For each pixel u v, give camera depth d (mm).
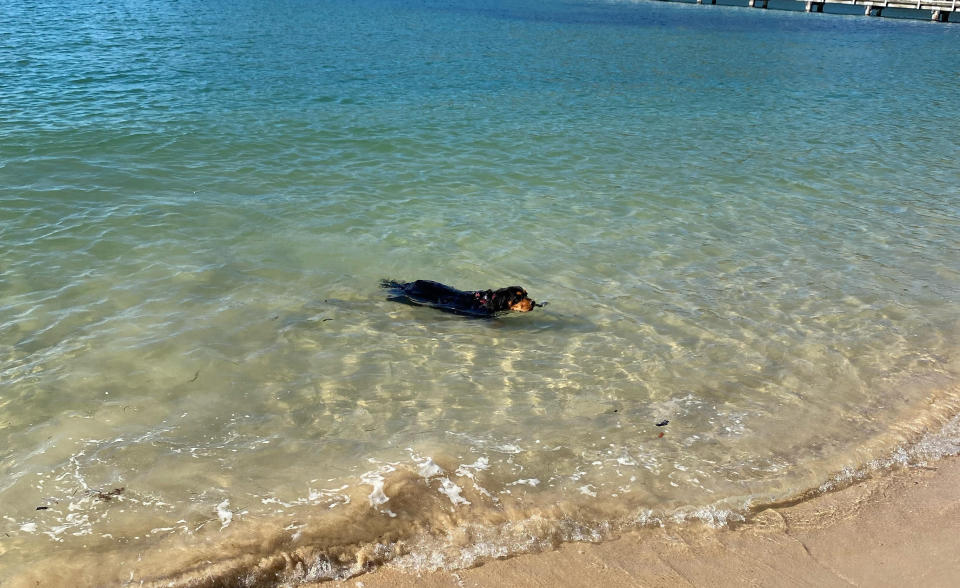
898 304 7629
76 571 3775
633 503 4508
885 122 17625
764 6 52469
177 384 5625
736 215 10461
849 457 5055
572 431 5230
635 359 6332
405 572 3953
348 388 5688
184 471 4613
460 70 22328
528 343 6574
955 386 6031
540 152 13508
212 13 34000
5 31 23016
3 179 10070
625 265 8477
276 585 3840
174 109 14828
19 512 4199
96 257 7906
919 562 4129
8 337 6172
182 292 7215
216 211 9531
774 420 5480
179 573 3789
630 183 11828
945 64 28047
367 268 8078
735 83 22625
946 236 9852
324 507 4309
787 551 4191
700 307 7426
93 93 15664
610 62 25734
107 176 10570
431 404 5520
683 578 3961
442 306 7145
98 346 6105
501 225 9602
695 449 5078
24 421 5082
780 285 8055
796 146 14898
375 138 13750
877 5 48094
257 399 5484
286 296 7285
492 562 4035
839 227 10102
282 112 15320
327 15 36750
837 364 6359
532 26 36312
